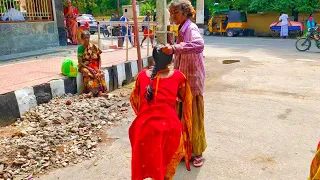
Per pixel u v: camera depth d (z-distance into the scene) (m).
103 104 5.66
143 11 31.83
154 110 2.68
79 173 3.53
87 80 6.32
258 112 5.36
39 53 9.59
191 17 3.32
